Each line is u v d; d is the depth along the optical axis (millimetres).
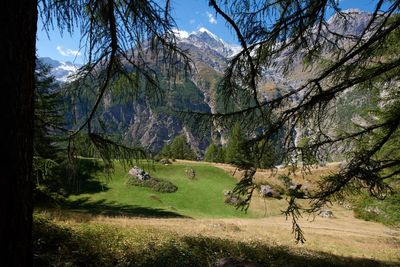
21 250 2434
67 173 4598
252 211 41188
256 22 4871
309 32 5082
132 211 35438
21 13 2416
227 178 50125
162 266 8820
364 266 14172
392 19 5590
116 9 4082
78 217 16594
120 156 4363
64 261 7465
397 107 7965
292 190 6285
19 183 2400
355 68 5594
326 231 29719
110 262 8477
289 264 11992
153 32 4102
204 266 9562
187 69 4230
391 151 8703
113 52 4156
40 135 4336
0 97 2299
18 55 2391
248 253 12180
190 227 19359
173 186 45750
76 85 4195
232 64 5020
